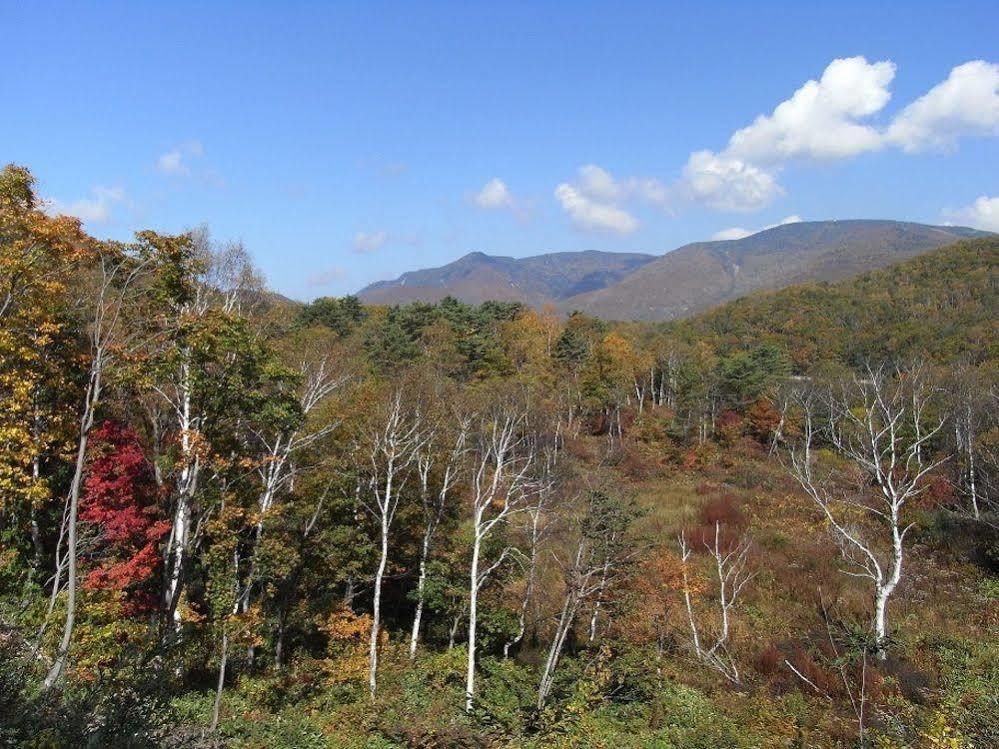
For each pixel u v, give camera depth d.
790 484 42.72
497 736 14.32
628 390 63.81
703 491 43.06
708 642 21.88
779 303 116.31
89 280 16.97
